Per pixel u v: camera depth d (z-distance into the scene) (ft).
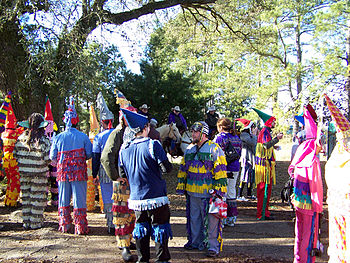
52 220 20.95
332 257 11.81
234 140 20.40
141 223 13.03
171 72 52.37
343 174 11.52
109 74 45.68
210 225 14.98
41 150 18.67
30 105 36.32
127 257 14.33
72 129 18.20
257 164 22.50
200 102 53.42
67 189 18.15
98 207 25.79
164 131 33.30
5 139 23.67
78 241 16.81
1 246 15.75
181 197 30.73
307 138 13.61
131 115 13.07
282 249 16.22
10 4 32.83
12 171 23.95
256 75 84.23
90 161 24.29
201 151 15.39
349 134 11.76
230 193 20.34
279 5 66.90
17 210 22.99
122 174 13.53
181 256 15.02
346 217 11.34
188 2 45.37
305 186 13.12
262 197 22.44
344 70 49.21
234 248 16.31
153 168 12.64
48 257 14.55
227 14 56.44
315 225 13.20
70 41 34.30
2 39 34.68
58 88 37.24
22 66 34.68
